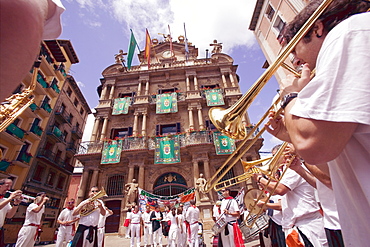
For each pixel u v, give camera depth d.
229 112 1.77
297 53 1.19
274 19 13.34
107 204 15.21
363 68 0.67
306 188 2.71
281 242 3.62
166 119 18.64
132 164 15.71
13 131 17.11
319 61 0.85
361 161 0.74
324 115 0.66
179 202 12.52
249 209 3.47
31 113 19.22
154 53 24.05
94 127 18.19
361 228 0.81
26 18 0.52
